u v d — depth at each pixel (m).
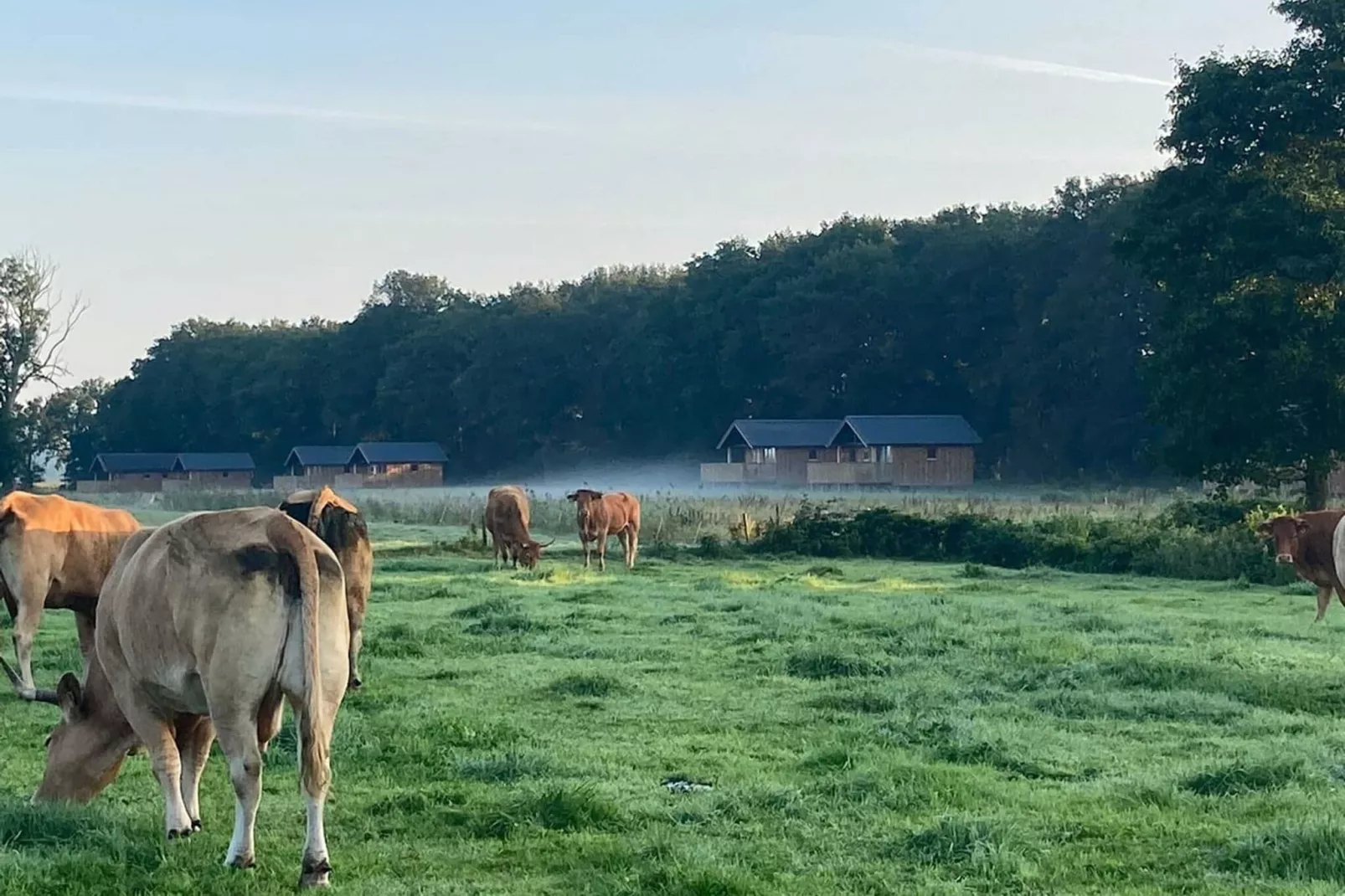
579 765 10.44
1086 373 82.69
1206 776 9.89
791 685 14.11
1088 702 13.13
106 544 14.26
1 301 86.50
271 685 7.57
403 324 125.44
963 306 90.56
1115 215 78.25
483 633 17.80
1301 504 37.59
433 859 8.12
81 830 8.30
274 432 131.75
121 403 141.12
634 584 25.20
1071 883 7.73
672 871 7.56
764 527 37.38
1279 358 34.94
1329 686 14.09
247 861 7.68
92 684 9.07
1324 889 7.43
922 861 8.13
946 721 11.91
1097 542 30.73
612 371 109.00
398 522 50.62
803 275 98.31
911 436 81.00
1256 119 38.69
